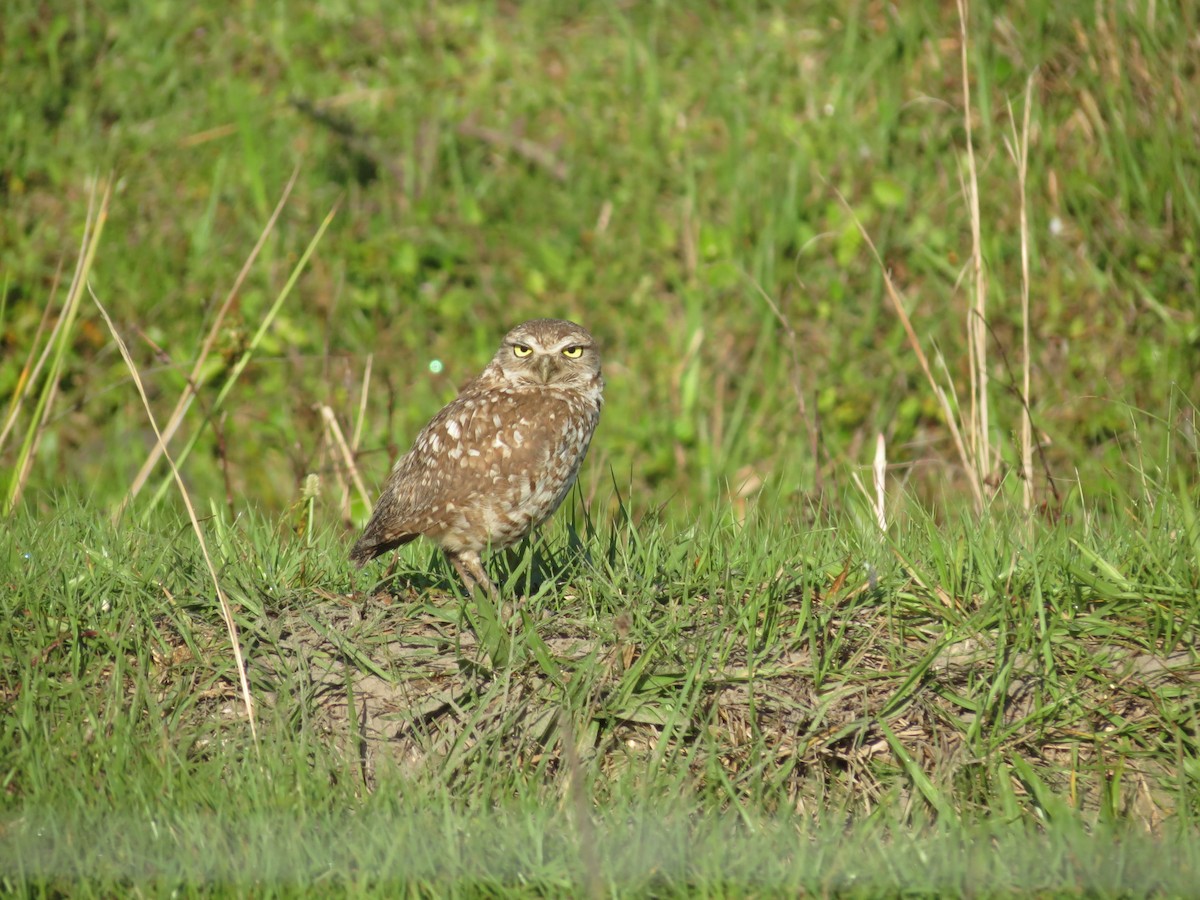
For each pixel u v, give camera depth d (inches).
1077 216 735.7
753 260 759.7
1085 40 753.0
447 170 848.9
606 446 696.4
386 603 365.7
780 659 341.1
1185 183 695.7
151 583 359.9
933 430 694.5
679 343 748.6
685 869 276.5
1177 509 403.5
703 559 381.1
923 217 749.9
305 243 793.6
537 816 292.5
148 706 320.5
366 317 772.6
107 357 737.6
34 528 405.1
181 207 804.6
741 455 692.7
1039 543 379.9
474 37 935.7
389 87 886.4
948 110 792.9
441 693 329.4
